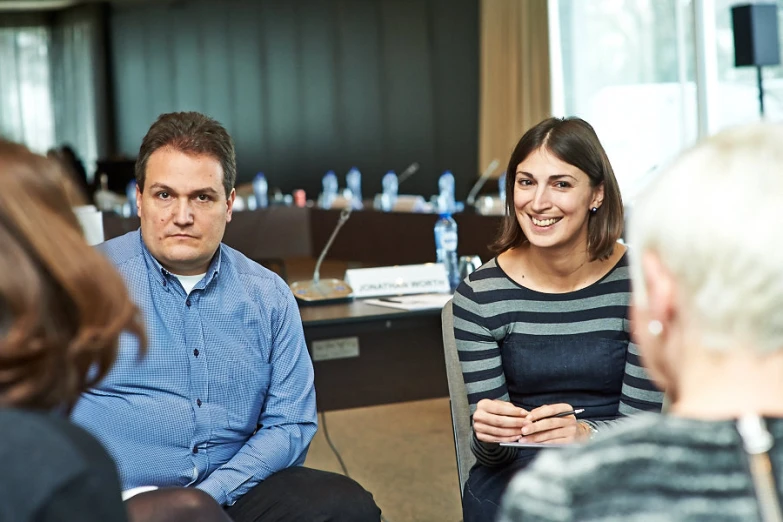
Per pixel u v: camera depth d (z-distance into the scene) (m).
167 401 2.03
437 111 10.48
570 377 2.12
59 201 0.92
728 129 0.83
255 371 2.12
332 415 4.76
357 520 2.00
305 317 2.96
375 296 3.32
